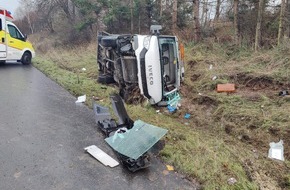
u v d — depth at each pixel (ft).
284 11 36.73
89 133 14.40
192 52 35.88
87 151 12.23
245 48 36.09
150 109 19.10
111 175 10.54
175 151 12.37
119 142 12.07
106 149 12.60
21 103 18.93
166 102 19.49
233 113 18.42
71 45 65.41
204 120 18.44
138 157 10.73
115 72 22.09
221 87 23.44
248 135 16.01
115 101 16.83
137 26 62.90
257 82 24.13
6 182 9.66
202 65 30.99
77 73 32.14
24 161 11.14
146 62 17.98
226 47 37.65
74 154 12.01
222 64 30.53
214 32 47.03
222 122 17.92
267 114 17.85
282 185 11.21
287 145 14.73
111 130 14.05
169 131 14.84
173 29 45.65
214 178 10.44
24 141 12.96
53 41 74.69
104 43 22.33
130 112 17.80
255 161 12.80
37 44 77.25
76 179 10.15
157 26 19.40
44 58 45.60
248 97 21.13
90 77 29.84
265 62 28.17
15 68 33.76
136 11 61.00
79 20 73.56
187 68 30.25
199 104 21.40
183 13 54.34
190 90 24.61
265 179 11.24
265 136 15.76
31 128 14.60
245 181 10.48
